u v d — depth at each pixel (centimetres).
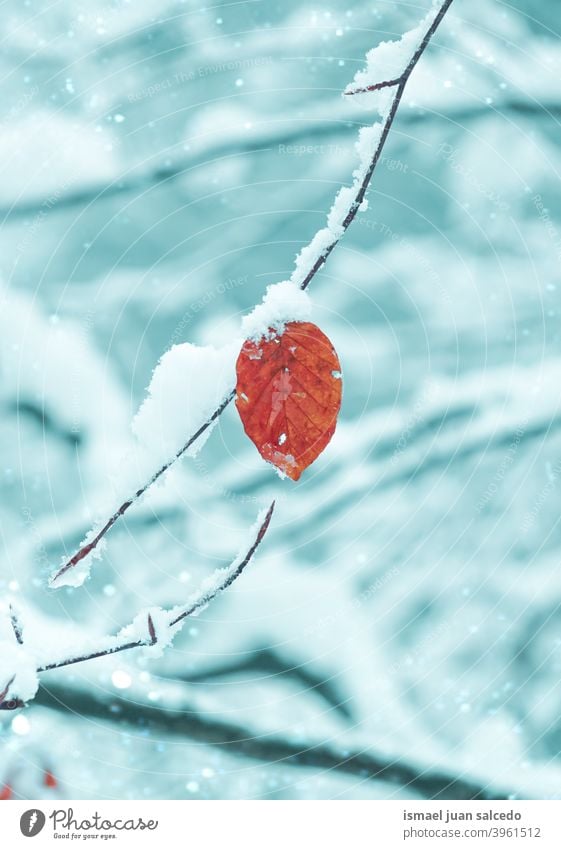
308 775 206
